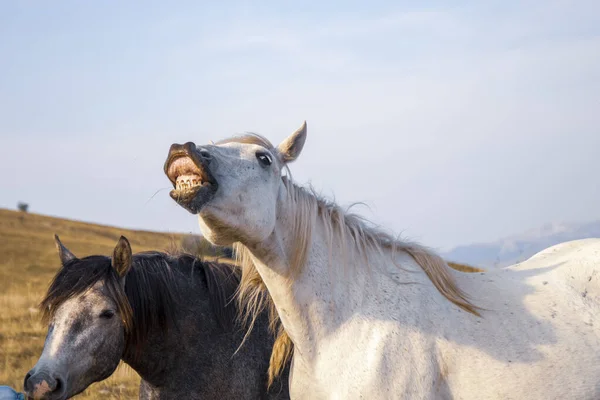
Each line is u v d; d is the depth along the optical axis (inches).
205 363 181.0
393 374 133.4
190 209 117.7
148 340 178.1
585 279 152.8
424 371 134.0
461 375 136.0
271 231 133.8
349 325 139.9
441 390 136.3
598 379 139.5
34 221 1972.2
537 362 137.3
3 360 369.7
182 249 204.8
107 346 166.6
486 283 152.6
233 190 124.8
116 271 170.4
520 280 154.5
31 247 1486.2
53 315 165.5
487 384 135.5
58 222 2034.9
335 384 137.8
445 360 136.4
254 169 129.8
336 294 142.5
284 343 166.2
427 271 147.0
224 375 181.2
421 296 141.6
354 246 147.8
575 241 172.4
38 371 154.8
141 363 179.0
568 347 139.9
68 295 165.5
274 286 143.7
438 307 141.1
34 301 602.5
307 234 142.8
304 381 143.9
